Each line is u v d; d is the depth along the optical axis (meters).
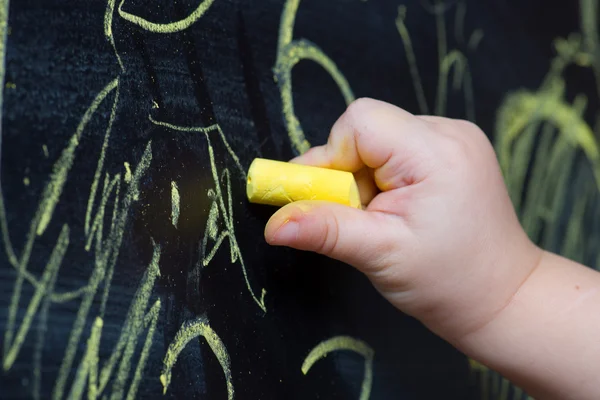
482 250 0.34
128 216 0.29
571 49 0.49
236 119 0.33
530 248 0.36
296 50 0.36
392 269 0.33
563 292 0.35
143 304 0.29
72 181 0.28
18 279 0.27
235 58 0.34
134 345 0.29
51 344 0.27
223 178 0.32
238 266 0.32
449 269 0.34
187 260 0.31
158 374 0.29
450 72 0.42
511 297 0.35
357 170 0.35
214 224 0.32
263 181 0.32
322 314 0.35
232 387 0.31
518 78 0.46
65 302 0.28
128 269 0.29
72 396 0.27
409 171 0.33
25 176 0.27
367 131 0.33
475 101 0.43
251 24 0.34
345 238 0.32
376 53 0.39
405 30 0.41
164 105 0.31
